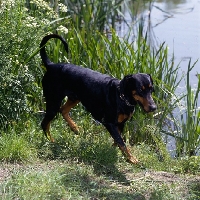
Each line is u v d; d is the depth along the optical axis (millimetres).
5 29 9672
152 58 11719
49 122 9445
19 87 9781
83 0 15547
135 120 10539
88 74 9031
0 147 8617
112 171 8336
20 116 9945
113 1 16422
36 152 8781
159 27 17891
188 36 16859
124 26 18203
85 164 8531
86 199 7090
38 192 7102
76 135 9555
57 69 9297
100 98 8805
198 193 7582
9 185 7285
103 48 11359
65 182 7551
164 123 11016
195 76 13617
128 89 8445
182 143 10445
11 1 9719
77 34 11477
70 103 9695
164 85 10656
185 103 11117
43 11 12266
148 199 7363
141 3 20688
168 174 8414
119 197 7266
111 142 9656
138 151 9484
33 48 10039
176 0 21391
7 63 9430
